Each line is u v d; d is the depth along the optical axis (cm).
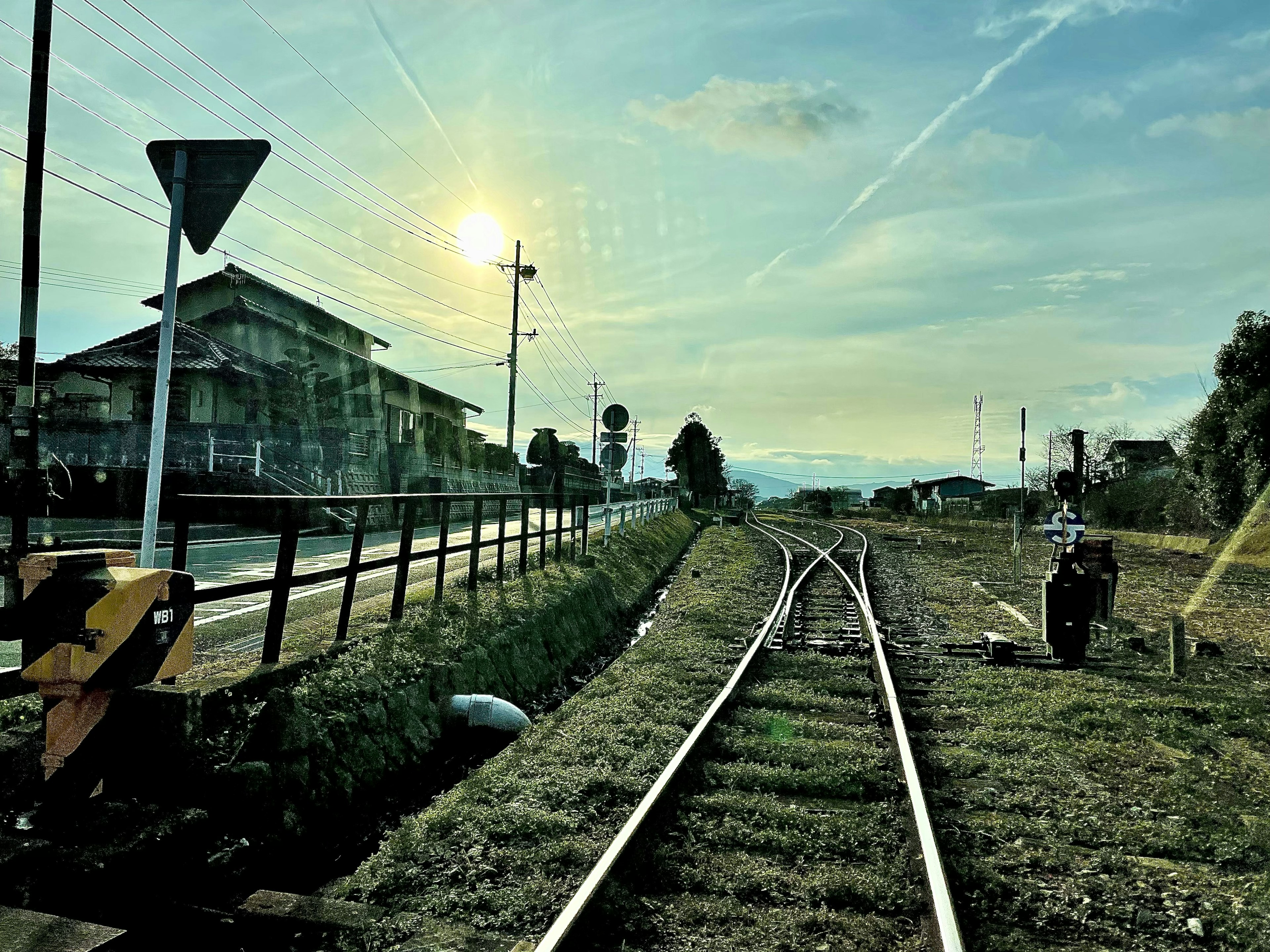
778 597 1723
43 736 466
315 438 2608
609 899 436
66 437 2181
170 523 2022
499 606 1055
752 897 460
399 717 693
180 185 541
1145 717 833
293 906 429
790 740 745
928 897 454
